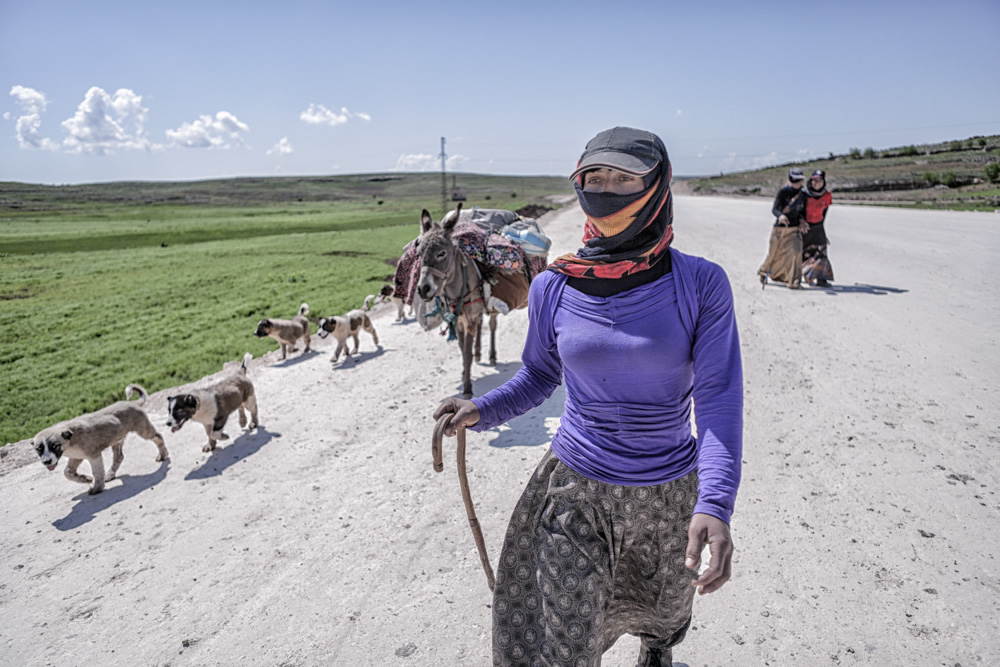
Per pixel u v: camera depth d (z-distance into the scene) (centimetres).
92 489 586
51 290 2189
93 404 935
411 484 551
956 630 333
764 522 448
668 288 199
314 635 372
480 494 524
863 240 1875
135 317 1670
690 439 219
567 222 3375
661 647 239
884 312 999
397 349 1029
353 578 425
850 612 353
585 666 201
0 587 445
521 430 653
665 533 212
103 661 363
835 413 623
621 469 205
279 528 496
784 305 1086
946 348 802
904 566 389
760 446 565
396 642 361
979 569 381
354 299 1670
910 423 589
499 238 798
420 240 719
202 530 502
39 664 364
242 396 692
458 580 415
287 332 1039
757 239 2183
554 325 217
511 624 226
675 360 200
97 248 3934
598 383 205
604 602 210
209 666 353
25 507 572
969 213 2736
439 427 223
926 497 464
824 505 464
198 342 1319
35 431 834
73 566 466
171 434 729
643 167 186
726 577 165
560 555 206
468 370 768
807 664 319
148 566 458
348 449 638
